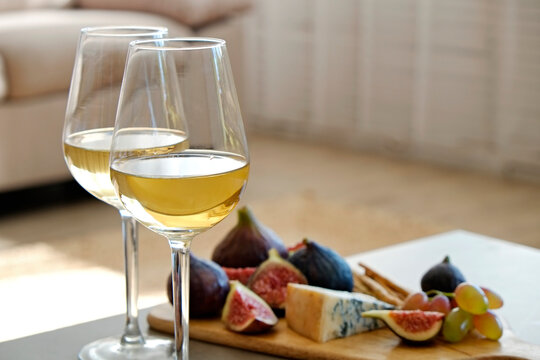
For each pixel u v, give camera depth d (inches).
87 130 41.8
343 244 118.6
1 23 132.3
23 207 139.3
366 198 145.6
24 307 70.3
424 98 170.6
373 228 126.7
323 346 41.7
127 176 33.9
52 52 128.4
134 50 34.2
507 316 47.1
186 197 33.8
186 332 36.1
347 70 183.6
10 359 42.0
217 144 34.1
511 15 152.9
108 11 146.9
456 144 167.2
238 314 43.6
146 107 34.0
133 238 43.8
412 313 41.9
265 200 143.1
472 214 136.4
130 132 34.1
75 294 89.3
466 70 162.2
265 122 203.9
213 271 45.8
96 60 41.6
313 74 190.5
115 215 135.0
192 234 35.8
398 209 138.9
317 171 165.5
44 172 132.0
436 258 56.7
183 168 33.7
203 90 34.0
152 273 104.7
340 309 42.9
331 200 143.3
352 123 185.5
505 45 155.2
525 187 153.6
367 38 178.1
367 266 50.3
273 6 195.3
